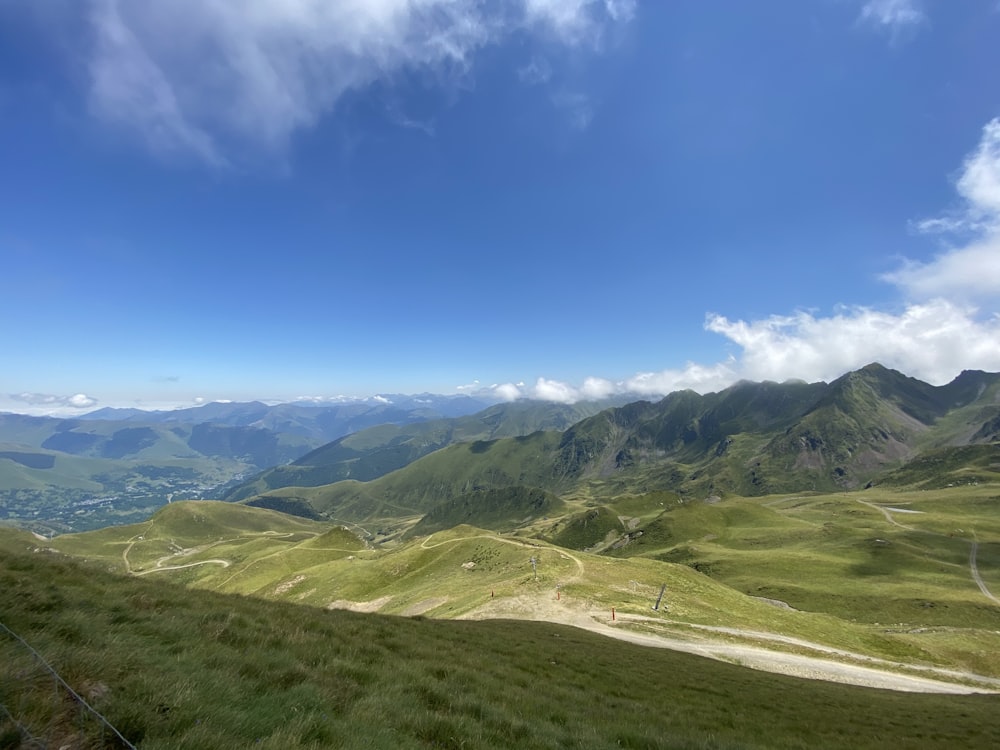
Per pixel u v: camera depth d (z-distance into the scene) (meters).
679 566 106.06
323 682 12.43
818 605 145.62
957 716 35.03
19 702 8.17
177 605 17.91
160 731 8.15
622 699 22.02
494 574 107.12
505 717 13.68
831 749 21.03
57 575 17.12
